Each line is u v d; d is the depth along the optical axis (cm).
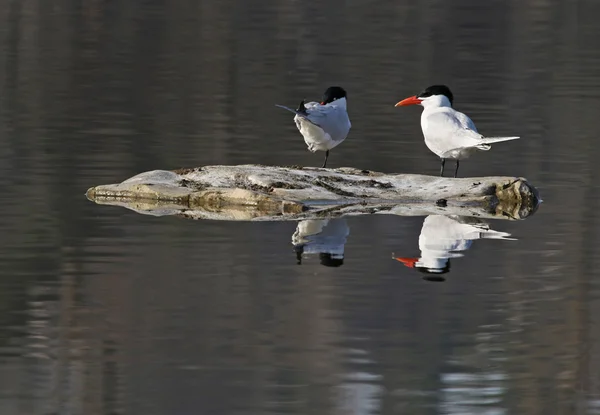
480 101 2386
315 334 996
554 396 884
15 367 921
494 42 3341
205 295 1092
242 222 1401
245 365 927
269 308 1057
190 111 2225
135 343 970
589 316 1043
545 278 1159
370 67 2856
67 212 1427
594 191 1597
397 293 1105
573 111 2261
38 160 1741
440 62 2959
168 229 1351
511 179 1541
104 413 851
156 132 1998
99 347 961
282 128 2067
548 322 1029
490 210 1500
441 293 1109
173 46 3167
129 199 1519
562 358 951
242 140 1945
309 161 1783
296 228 1373
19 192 1530
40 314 1034
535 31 3575
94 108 2230
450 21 3762
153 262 1202
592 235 1345
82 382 896
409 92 2494
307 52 3089
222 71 2764
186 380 900
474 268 1195
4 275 1145
